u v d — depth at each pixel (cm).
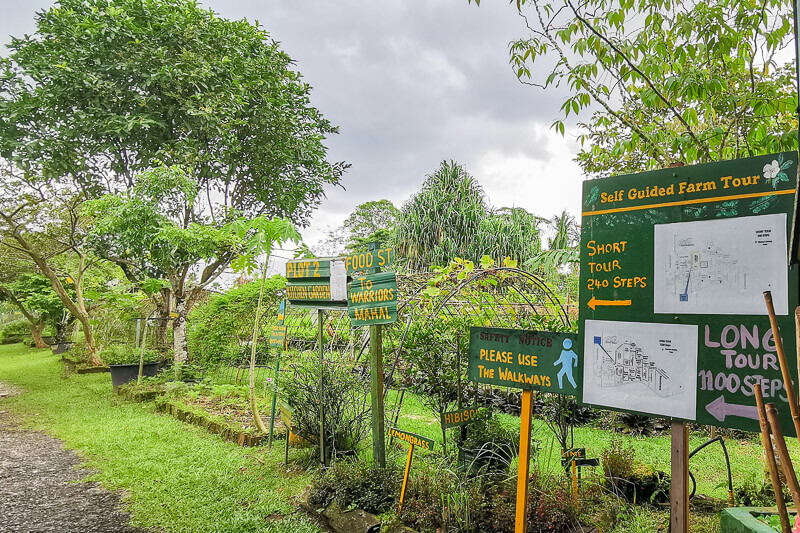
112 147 963
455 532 274
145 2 1001
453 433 420
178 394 752
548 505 282
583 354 216
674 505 189
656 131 351
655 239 200
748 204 179
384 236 1848
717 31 296
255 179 1202
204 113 947
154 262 905
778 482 136
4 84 951
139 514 360
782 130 329
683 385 188
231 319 833
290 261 482
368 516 317
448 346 392
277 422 575
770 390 170
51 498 398
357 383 456
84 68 930
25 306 1898
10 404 801
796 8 122
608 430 573
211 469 443
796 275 162
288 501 373
